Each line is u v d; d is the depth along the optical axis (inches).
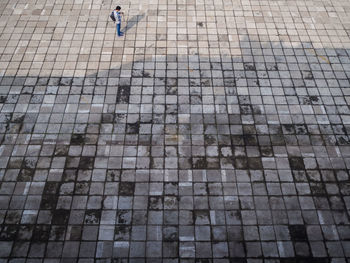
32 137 295.6
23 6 406.3
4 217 251.1
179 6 414.9
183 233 248.5
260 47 372.8
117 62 353.4
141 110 317.4
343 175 280.1
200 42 375.6
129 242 243.3
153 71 347.6
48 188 267.1
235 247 243.1
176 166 282.2
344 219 257.4
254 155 290.4
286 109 321.7
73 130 301.6
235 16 405.4
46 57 354.9
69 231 246.7
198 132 303.4
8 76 337.7
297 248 243.3
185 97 327.9
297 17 406.6
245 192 269.6
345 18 407.2
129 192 267.1
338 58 364.8
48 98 323.0
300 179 277.3
